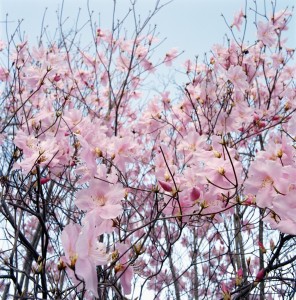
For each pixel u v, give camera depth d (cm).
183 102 454
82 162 285
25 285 287
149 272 459
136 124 505
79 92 498
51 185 307
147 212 417
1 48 476
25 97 388
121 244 218
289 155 216
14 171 292
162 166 283
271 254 268
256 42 463
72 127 311
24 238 243
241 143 449
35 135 309
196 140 317
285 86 480
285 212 179
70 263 160
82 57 550
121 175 282
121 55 523
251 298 305
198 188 239
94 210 208
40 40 461
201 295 436
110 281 229
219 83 435
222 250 472
